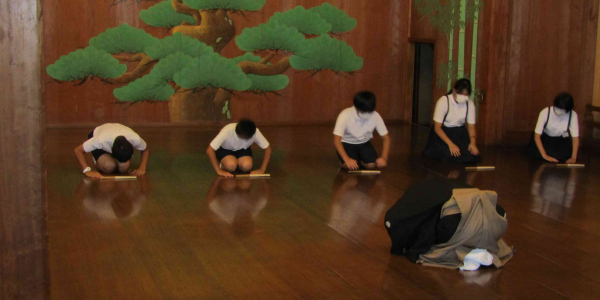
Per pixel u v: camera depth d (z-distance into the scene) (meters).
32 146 1.20
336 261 2.98
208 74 7.81
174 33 7.59
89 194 4.21
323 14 8.09
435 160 5.81
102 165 4.78
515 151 6.41
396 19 8.48
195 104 7.87
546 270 2.89
